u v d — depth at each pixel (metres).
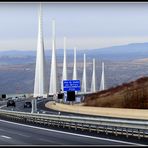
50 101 183.00
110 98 133.25
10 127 62.59
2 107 150.38
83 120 54.66
